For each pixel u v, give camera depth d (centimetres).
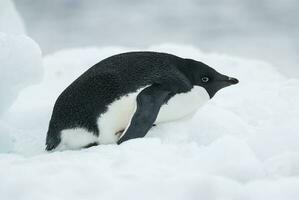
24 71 2117
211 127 2106
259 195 1379
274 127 1852
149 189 1377
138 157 1644
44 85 3031
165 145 1791
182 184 1384
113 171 1529
